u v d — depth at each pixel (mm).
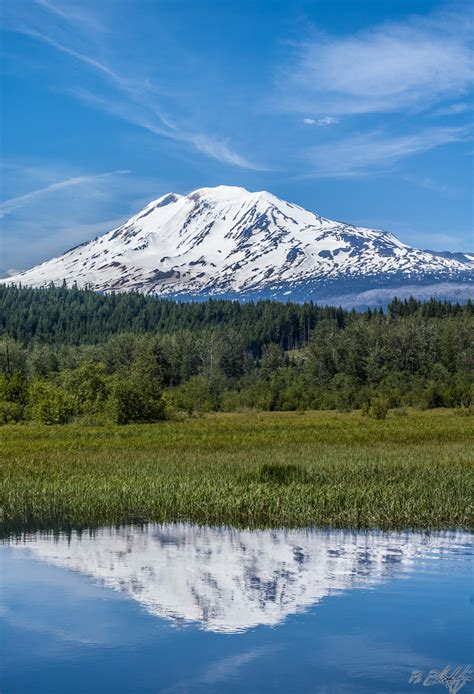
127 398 77875
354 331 157125
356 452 41938
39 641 16531
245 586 19797
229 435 56125
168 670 15125
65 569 21375
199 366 171750
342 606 18328
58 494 30531
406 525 26641
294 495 28406
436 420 75500
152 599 19016
